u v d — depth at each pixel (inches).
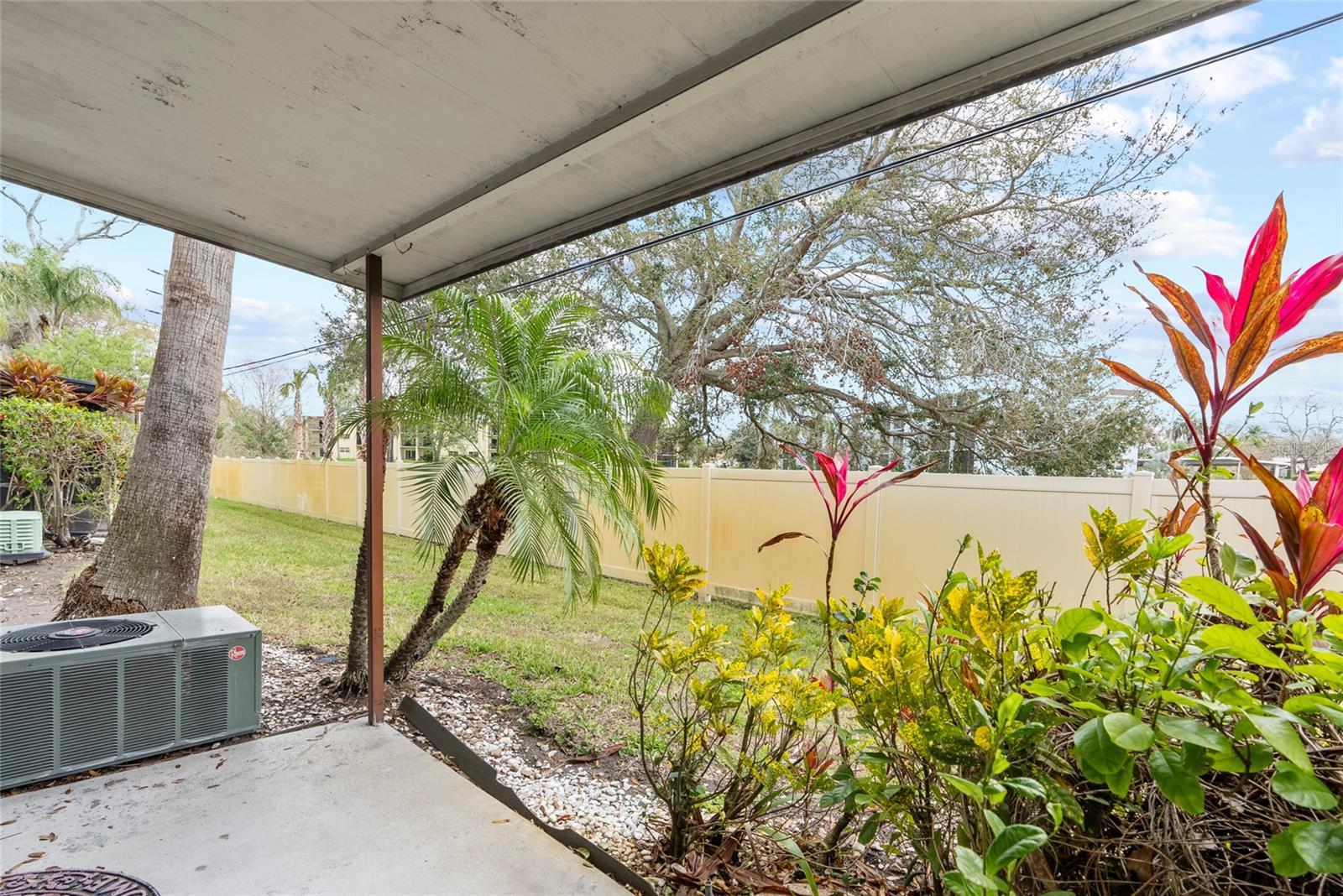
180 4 56.2
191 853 76.7
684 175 82.4
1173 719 28.4
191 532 171.2
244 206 100.8
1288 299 38.5
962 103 59.8
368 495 121.8
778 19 54.2
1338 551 32.7
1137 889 33.1
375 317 119.9
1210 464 41.2
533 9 54.2
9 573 248.1
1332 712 25.4
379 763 101.0
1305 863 23.9
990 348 254.5
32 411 283.4
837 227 279.1
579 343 238.2
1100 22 50.4
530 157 80.7
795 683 64.9
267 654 161.5
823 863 62.6
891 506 176.2
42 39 61.8
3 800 87.1
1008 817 38.4
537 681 141.6
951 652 46.9
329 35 59.4
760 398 299.4
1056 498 149.1
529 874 73.8
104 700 95.4
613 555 254.5
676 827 71.9
